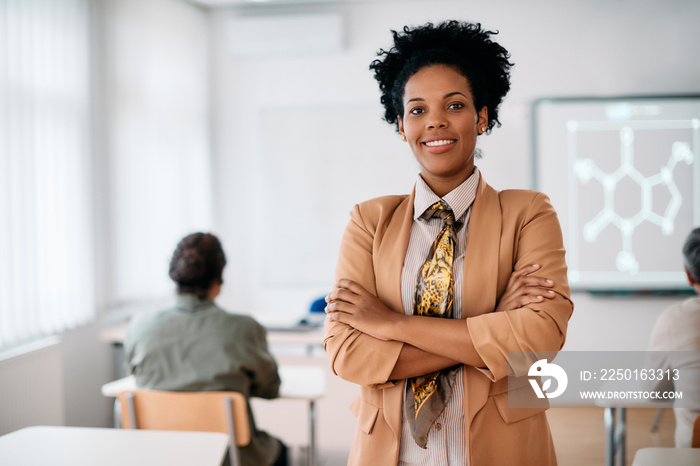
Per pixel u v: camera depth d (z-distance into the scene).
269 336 2.94
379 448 0.98
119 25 3.52
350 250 1.11
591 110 4.07
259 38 4.18
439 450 0.95
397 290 1.04
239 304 4.44
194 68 4.21
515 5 4.12
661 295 4.05
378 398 1.00
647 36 4.04
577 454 2.53
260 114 4.36
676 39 4.02
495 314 0.95
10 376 2.46
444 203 1.04
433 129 0.99
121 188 3.53
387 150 4.24
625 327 4.09
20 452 1.27
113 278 3.49
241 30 4.19
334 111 4.28
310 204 4.34
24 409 2.54
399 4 4.19
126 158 3.57
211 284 2.03
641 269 4.07
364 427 1.00
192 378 1.92
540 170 4.12
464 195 1.03
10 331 2.69
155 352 1.94
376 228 1.11
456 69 1.01
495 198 1.06
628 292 4.06
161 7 3.88
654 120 4.04
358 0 4.18
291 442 3.09
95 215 3.38
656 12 4.03
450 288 1.01
